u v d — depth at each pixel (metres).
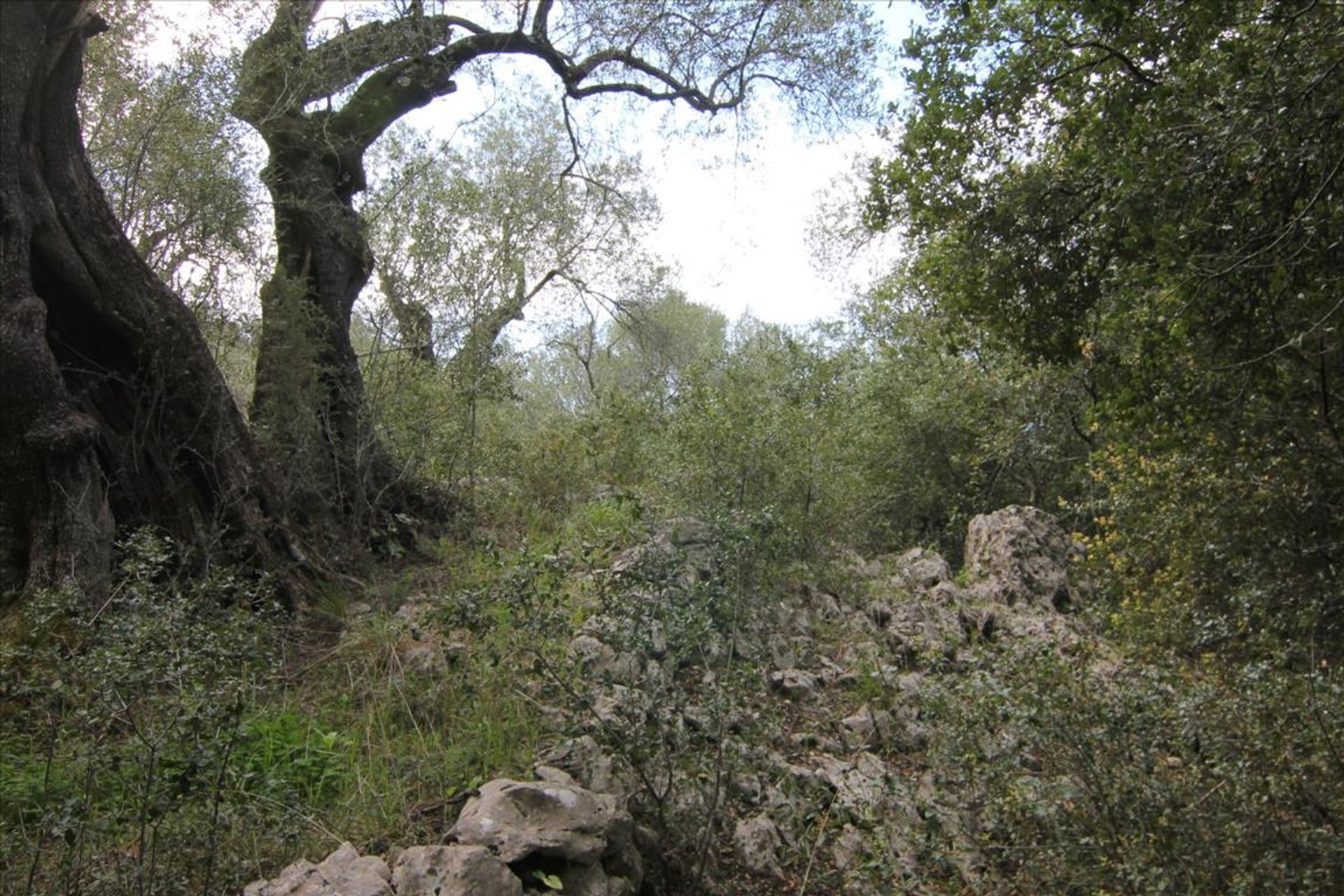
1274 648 7.12
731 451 8.43
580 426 11.75
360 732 5.73
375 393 9.84
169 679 4.54
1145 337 6.57
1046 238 7.54
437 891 4.14
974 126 7.15
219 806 4.58
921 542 15.16
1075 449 15.50
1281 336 6.68
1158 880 4.51
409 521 8.69
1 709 5.70
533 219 13.54
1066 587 10.30
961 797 5.42
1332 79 6.01
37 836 4.62
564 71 12.12
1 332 6.81
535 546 8.07
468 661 6.05
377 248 10.31
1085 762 4.94
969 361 15.95
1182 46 6.51
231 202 9.20
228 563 7.65
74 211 7.48
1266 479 7.91
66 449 6.85
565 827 4.55
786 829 5.54
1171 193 6.38
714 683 5.52
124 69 9.88
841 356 11.25
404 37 10.39
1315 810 5.10
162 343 7.71
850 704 7.06
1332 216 6.19
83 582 6.68
